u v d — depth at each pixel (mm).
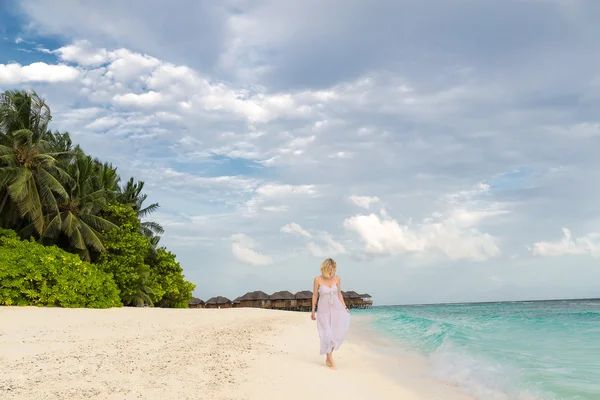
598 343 10992
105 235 24344
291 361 7199
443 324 18359
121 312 15195
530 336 12992
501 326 16734
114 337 8992
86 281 17203
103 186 27656
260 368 6305
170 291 29328
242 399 4656
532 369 7438
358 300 77875
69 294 16094
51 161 22062
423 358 9273
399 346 11664
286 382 5562
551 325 16734
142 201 33094
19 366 5738
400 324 20391
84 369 5660
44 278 15914
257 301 64875
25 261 15883
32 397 4352
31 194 21250
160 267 30109
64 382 4957
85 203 24672
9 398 4297
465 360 8578
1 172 20578
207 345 8539
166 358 6777
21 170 20719
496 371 7336
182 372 5758
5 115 22000
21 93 22625
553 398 5461
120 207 26219
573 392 5668
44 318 11570
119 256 23625
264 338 10430
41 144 22453
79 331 9648
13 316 11555
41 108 23219
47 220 22859
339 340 6875
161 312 17125
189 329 11523
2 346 7258
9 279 15055
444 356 9203
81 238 23031
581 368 7477
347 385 5801
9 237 18203
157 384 5059
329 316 6988
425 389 6129
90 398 4383
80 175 25109
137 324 11734
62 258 17531
